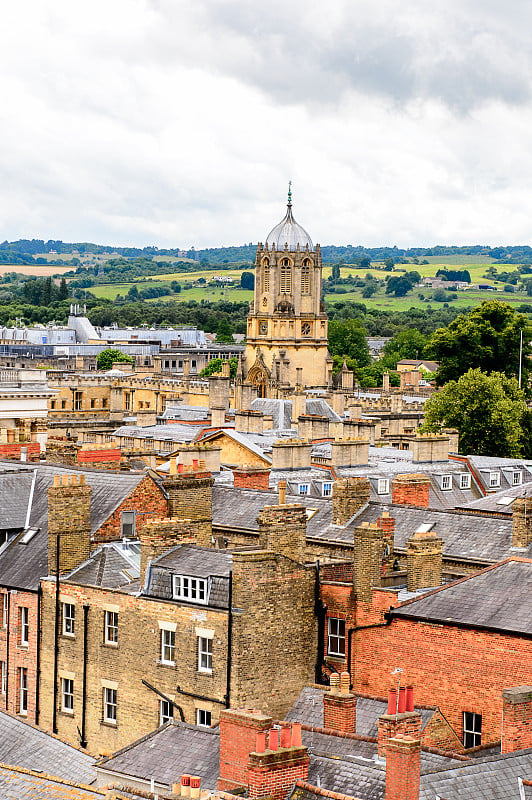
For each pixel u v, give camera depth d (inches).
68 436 7224.4
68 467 4658.0
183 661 3693.4
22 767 2896.2
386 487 5664.4
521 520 4210.1
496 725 3444.9
